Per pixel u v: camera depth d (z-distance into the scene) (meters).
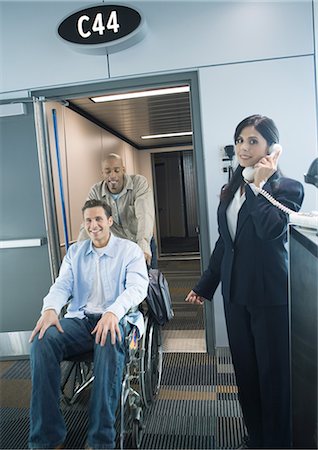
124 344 1.65
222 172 2.42
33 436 1.50
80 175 3.60
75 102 3.42
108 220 1.91
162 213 7.42
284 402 1.43
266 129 1.69
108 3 2.35
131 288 1.74
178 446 1.66
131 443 1.69
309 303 1.07
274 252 1.43
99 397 1.51
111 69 2.50
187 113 4.33
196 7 2.36
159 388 2.16
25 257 2.68
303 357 1.16
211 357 2.54
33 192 2.64
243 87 2.36
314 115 2.29
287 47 2.29
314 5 2.24
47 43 2.56
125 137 5.59
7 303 2.72
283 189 1.63
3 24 2.58
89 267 1.89
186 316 3.44
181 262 6.29
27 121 2.59
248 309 1.46
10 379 2.43
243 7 2.32
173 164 7.27
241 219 1.50
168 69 2.43
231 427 1.79
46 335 1.60
